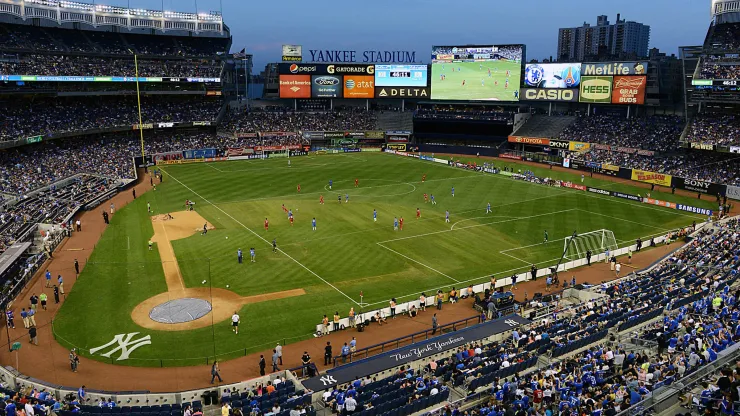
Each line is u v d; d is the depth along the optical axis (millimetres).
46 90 97938
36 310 42000
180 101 125500
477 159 118438
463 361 33188
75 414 26734
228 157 116000
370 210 73562
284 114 133625
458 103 132250
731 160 88938
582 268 53625
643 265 54031
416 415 27516
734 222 63219
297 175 98375
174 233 62281
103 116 108250
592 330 34812
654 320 36656
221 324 40438
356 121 133250
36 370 33594
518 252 57500
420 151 127562
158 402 30016
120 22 115688
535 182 93375
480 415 24953
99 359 35250
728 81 90062
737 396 18953
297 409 28125
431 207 75625
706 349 26969
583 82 115750
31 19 107125
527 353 32844
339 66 131000
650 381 25562
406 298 45719
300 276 49938
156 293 45562
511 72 122625
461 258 55406
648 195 83312
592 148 108188
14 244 52438
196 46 129125
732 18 101000
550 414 23406
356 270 51719
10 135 85438
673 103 112000
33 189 74688
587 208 75812
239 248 57219
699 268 46438
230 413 27719
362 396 29422
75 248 57000
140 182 91562
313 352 36906
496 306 42156
